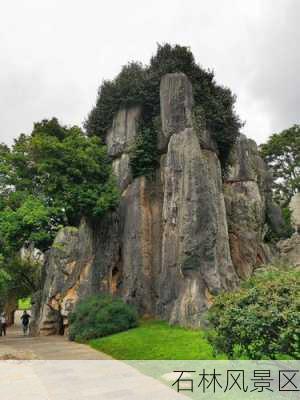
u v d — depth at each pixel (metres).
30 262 37.91
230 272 22.83
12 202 27.91
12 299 42.03
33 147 27.81
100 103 30.59
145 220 25.64
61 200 26.27
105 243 26.67
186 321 19.78
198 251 21.12
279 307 8.56
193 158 22.72
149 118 28.14
